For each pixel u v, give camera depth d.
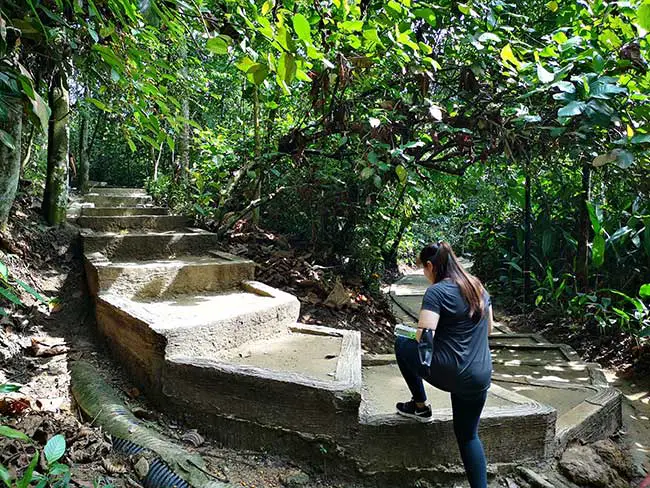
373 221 6.33
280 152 5.58
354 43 3.17
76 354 3.51
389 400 3.15
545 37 3.97
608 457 3.19
